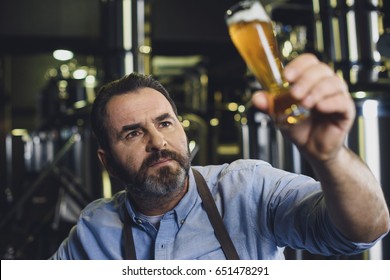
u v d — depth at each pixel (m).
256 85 3.92
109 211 1.78
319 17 3.25
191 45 6.78
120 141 1.62
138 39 3.97
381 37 2.31
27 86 9.64
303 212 1.41
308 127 0.91
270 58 0.91
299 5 4.38
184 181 1.58
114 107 1.63
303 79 0.80
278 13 4.41
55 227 4.77
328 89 0.81
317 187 1.45
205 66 7.42
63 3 6.50
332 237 1.28
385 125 2.94
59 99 5.95
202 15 6.63
